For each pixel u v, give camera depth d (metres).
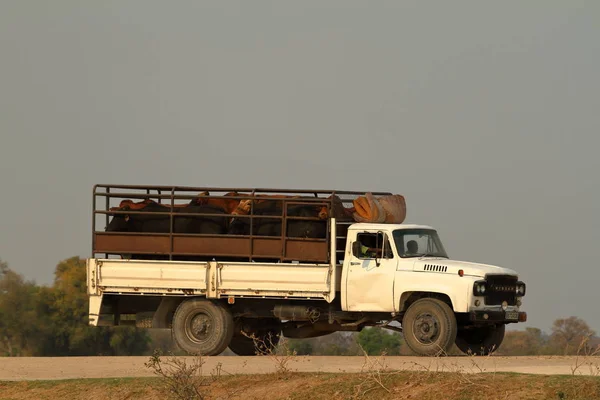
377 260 54.25
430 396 35.28
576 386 34.50
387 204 56.94
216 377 40.97
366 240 55.06
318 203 55.78
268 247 56.59
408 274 53.22
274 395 37.81
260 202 57.38
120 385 40.97
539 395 34.25
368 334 112.31
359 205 56.38
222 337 56.94
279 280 55.78
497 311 52.38
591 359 48.25
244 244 57.03
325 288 55.16
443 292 52.09
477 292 51.62
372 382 37.16
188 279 57.16
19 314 125.69
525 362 46.94
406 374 37.28
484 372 38.16
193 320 57.88
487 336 56.28
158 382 40.78
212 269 56.84
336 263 55.56
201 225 58.16
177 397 39.03
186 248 57.91
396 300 53.53
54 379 44.84
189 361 50.91
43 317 127.44
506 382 35.44
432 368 42.72
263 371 44.91
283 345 48.81
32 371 48.75
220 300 57.66
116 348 128.88
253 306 57.78
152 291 57.72
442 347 51.44
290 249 56.12
